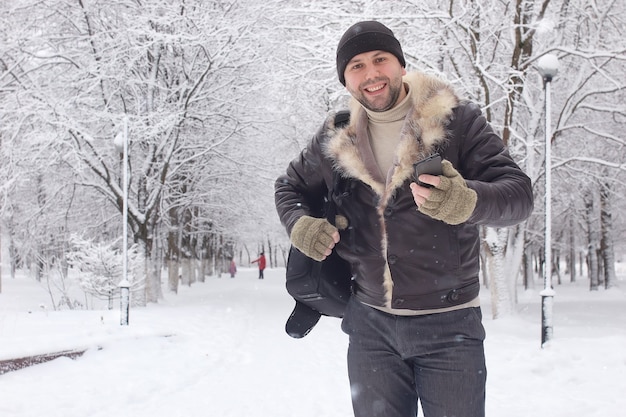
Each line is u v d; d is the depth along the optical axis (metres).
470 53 15.20
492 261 14.41
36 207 22.28
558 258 40.72
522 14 14.85
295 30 16.48
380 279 2.41
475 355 2.30
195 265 40.78
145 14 17.89
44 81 18.75
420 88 2.25
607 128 17.81
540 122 16.25
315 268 2.58
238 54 19.11
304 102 18.28
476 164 2.20
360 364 2.49
